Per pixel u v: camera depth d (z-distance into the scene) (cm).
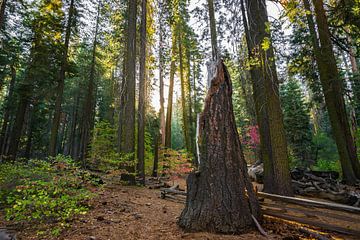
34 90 1370
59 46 1315
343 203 688
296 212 430
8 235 322
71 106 2897
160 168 1405
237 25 811
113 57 1590
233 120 425
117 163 905
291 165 1556
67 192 450
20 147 2316
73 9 1388
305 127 2019
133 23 1043
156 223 406
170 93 1789
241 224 342
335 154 2089
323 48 1023
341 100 1089
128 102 991
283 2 424
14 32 1338
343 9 852
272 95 663
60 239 317
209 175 374
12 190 475
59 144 3269
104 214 455
